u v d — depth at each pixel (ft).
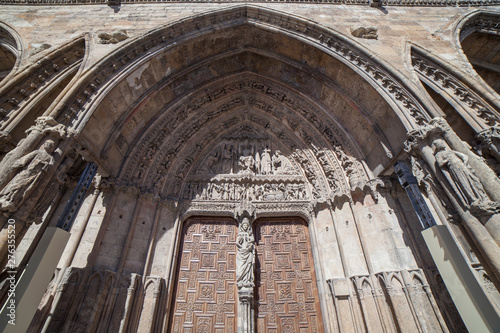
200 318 24.68
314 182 31.50
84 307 20.04
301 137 34.71
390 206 25.44
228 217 30.91
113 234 24.13
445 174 17.79
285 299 26.11
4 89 22.65
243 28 32.30
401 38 28.22
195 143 34.55
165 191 29.66
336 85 30.60
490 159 21.43
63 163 19.47
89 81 23.39
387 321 20.81
